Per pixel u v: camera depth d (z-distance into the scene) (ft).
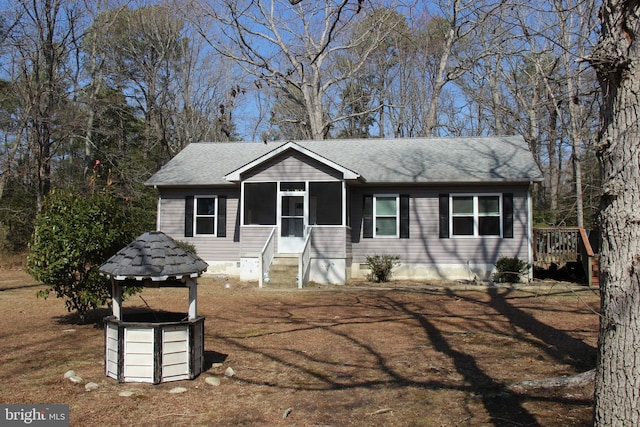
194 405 17.48
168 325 19.89
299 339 27.96
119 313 20.99
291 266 56.29
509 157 61.11
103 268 20.54
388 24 59.62
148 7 105.29
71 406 17.26
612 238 11.34
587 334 28.63
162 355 19.76
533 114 64.23
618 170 11.31
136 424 15.78
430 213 59.98
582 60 11.80
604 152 11.69
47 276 29.17
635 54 11.23
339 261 57.11
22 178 83.66
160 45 109.40
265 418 16.33
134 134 112.27
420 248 59.98
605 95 11.99
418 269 59.77
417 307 39.09
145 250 20.35
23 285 52.75
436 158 63.31
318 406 17.46
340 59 111.86
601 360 11.44
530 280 55.67
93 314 34.88
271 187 64.13
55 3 77.10
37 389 18.97
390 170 61.31
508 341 27.27
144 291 48.73
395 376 20.98
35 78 76.84
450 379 20.53
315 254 57.47
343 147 69.56
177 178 64.13
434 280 58.65
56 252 29.19
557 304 39.81
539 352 24.77
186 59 113.91
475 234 58.70
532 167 57.93
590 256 50.34
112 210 31.01
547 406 17.33
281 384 19.93
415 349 25.61
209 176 64.03
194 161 69.15
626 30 11.50
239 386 19.65
